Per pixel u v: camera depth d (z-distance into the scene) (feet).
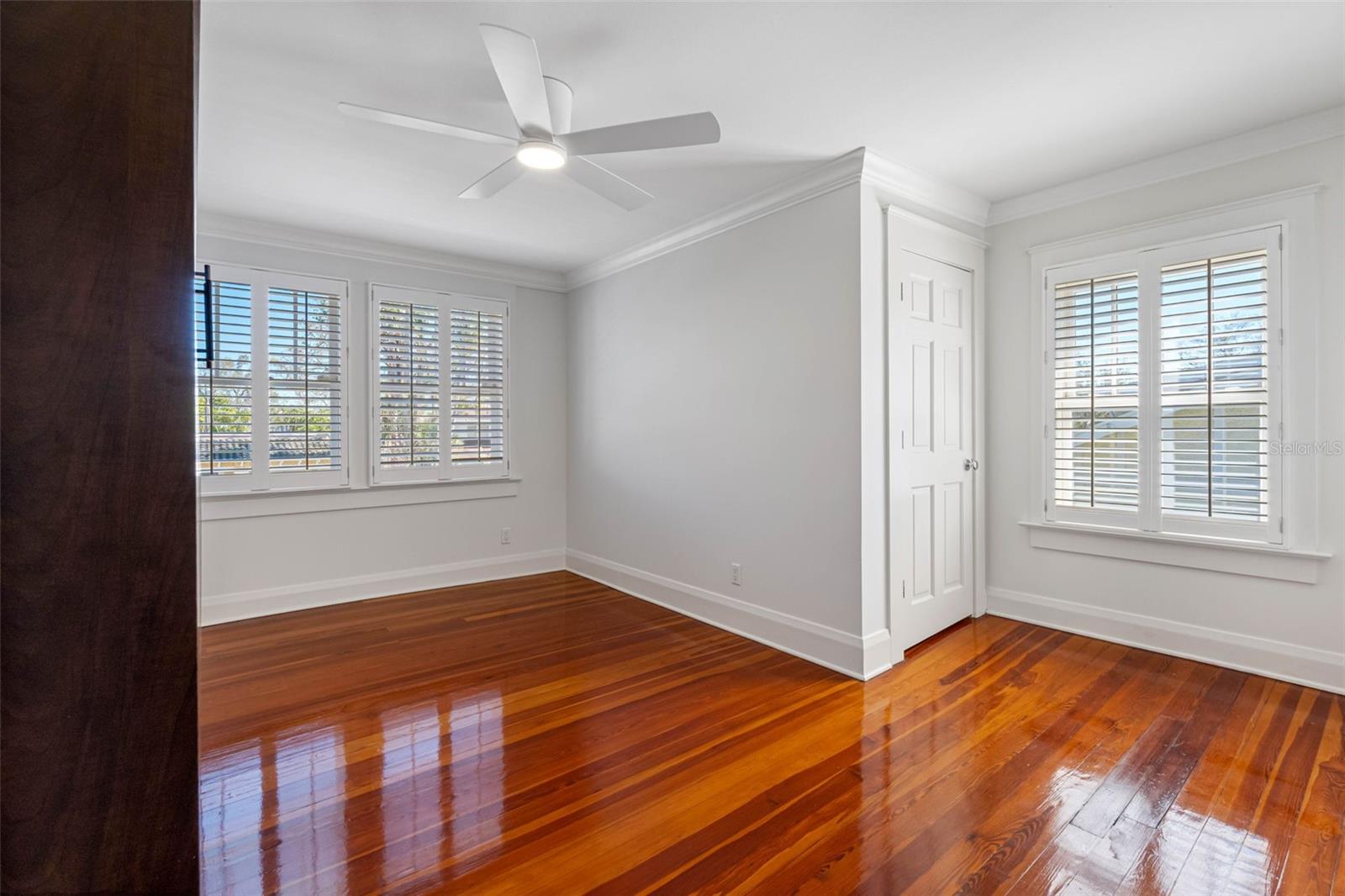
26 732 2.01
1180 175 9.46
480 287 15.21
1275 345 8.65
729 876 5.27
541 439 16.37
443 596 14.07
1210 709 7.99
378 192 10.66
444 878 5.26
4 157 1.99
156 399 2.16
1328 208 8.23
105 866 2.10
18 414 2.00
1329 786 6.31
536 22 6.18
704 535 12.28
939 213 10.85
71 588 2.05
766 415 10.89
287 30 6.32
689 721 8.02
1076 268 10.64
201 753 7.36
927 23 6.23
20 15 2.03
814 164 9.59
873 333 9.51
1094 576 10.68
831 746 7.36
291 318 12.73
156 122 2.18
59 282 2.04
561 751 7.30
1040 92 7.57
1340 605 8.29
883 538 9.75
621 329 14.55
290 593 12.84
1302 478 8.48
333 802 6.32
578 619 12.39
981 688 8.86
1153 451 9.84
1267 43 6.59
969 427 11.59
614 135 6.76
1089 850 5.51
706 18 6.13
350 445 13.51
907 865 5.37
